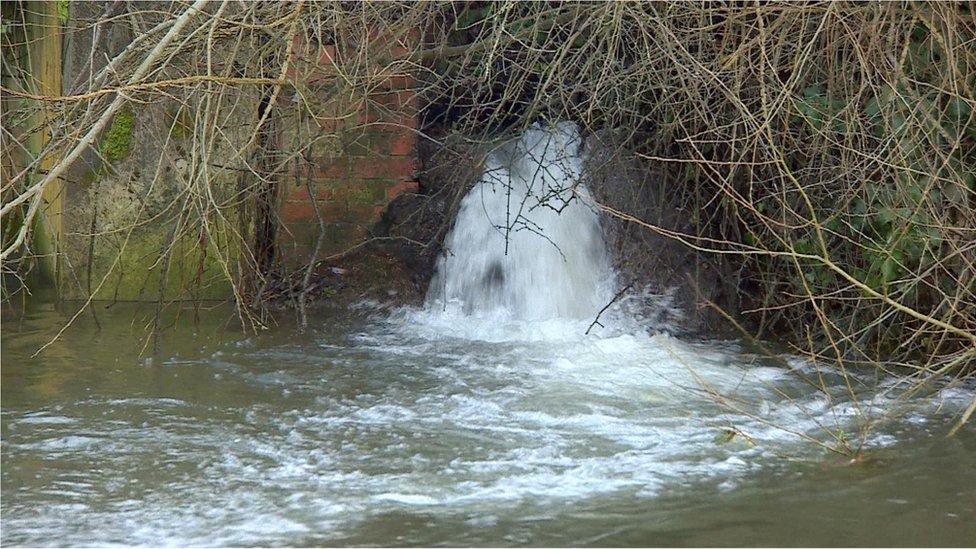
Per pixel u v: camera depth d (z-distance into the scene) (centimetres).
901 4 614
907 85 583
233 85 623
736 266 834
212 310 856
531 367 701
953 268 650
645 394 634
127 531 427
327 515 443
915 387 593
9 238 919
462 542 415
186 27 654
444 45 833
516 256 889
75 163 878
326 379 664
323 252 918
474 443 541
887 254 644
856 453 523
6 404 598
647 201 867
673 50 694
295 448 531
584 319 840
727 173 780
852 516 441
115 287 887
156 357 712
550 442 543
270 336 783
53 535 422
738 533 423
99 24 663
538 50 757
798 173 688
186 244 881
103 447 529
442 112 981
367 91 742
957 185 600
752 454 523
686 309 827
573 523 434
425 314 868
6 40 891
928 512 446
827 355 727
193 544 414
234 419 578
